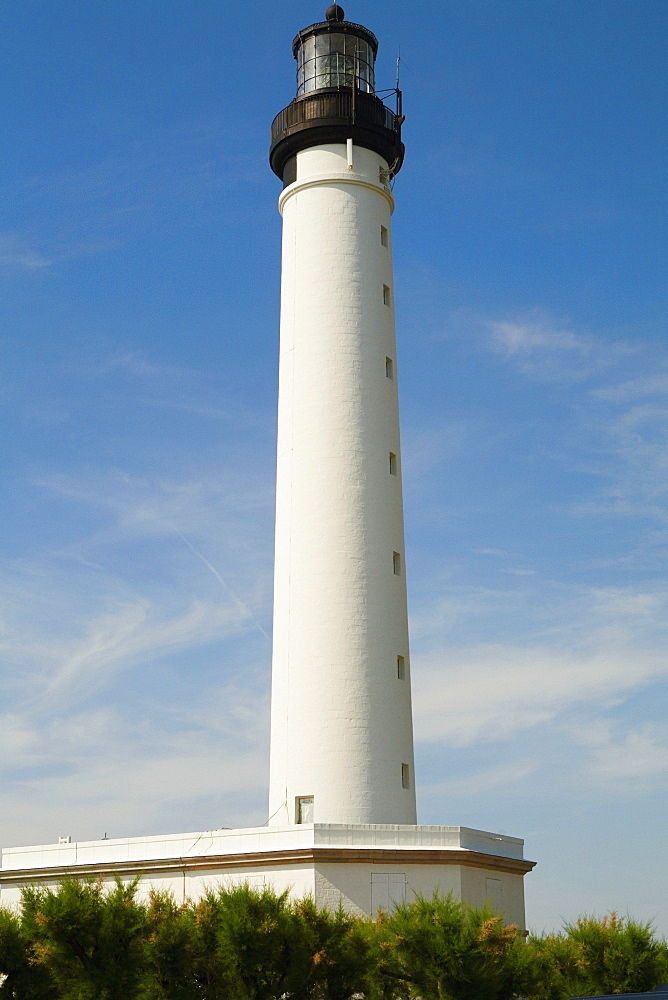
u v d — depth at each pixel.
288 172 46.81
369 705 40.62
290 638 41.66
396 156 47.12
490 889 38.81
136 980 26.33
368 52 48.16
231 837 37.31
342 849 35.81
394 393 44.81
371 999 28.58
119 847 39.09
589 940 33.12
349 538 42.00
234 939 27.25
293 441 43.50
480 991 27.67
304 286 44.72
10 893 40.22
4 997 26.33
